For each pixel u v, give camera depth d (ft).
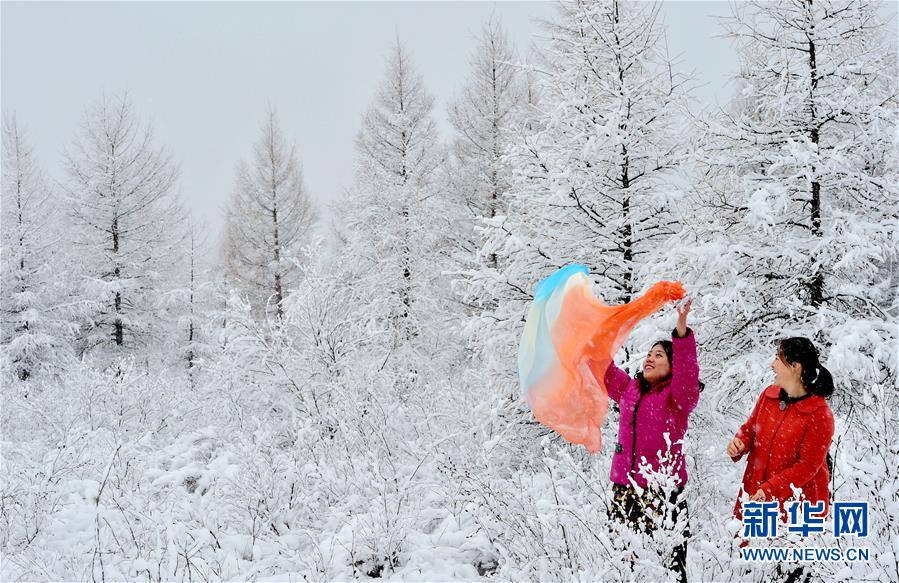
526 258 26.66
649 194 27.12
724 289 21.83
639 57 27.37
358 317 29.40
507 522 13.07
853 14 23.27
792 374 10.51
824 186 22.89
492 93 59.62
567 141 27.84
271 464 16.81
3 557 13.47
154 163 70.49
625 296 26.25
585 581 9.69
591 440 9.85
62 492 16.76
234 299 25.96
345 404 21.91
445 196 61.72
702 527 11.83
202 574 12.43
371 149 62.54
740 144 24.44
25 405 25.27
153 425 26.76
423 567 13.43
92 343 66.74
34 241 61.46
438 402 25.89
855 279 23.21
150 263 70.69
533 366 9.82
